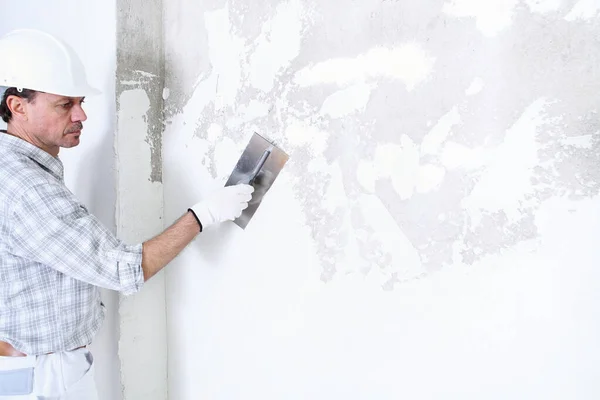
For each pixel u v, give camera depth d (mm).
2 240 1215
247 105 1505
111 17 1632
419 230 1161
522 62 986
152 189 1770
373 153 1229
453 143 1093
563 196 956
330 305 1350
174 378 1840
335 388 1360
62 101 1333
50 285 1305
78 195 1835
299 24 1352
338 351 1344
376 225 1237
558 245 967
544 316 992
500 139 1026
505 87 1012
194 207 1414
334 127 1299
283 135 1418
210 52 1600
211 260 1664
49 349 1333
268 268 1491
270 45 1425
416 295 1179
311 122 1348
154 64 1739
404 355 1212
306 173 1370
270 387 1526
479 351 1087
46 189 1203
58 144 1393
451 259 1114
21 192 1184
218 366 1681
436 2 1094
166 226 1812
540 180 980
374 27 1201
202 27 1617
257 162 1479
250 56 1480
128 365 1722
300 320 1424
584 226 935
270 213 1469
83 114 1396
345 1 1248
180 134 1729
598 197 917
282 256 1450
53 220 1186
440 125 1109
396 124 1182
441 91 1103
